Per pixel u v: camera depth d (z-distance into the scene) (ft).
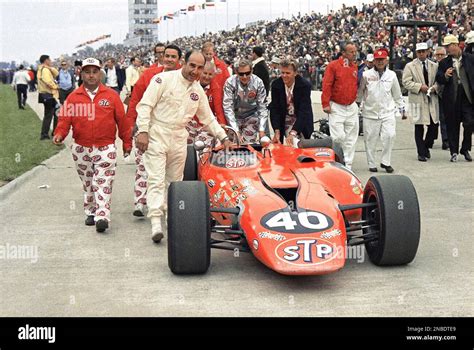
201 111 21.99
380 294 16.38
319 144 25.46
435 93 38.01
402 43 105.09
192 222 17.49
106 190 23.56
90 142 23.40
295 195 18.74
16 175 35.55
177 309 15.58
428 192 29.53
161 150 21.43
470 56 35.94
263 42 174.09
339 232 17.03
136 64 62.49
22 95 98.53
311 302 15.88
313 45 136.77
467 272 18.12
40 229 24.21
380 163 36.52
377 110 34.47
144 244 21.84
